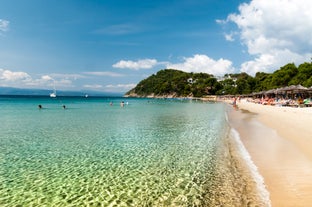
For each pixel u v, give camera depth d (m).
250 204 7.74
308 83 64.94
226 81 190.00
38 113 42.09
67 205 8.37
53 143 17.47
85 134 20.86
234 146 15.55
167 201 8.48
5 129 23.69
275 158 12.39
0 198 8.91
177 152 14.72
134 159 13.48
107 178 10.73
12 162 13.12
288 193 8.27
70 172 11.54
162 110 51.44
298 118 26.86
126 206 8.23
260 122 27.08
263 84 104.25
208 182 9.91
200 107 64.12
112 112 45.34
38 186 9.95
